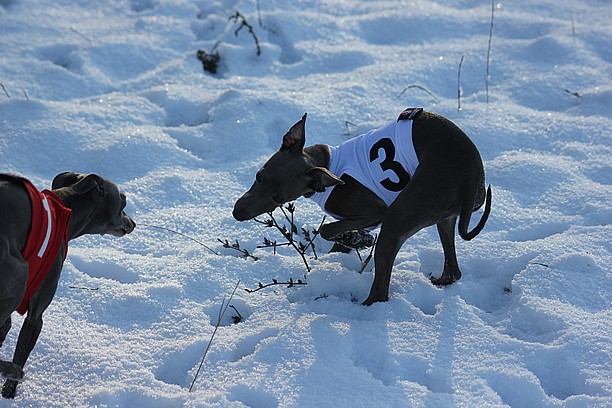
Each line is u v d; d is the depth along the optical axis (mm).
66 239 2355
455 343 2461
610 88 3441
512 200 2979
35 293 2311
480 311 2580
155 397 2324
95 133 3250
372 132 2652
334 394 2326
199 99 3438
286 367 2385
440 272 2750
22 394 2340
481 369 2391
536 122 3305
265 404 2328
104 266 2740
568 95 3463
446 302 2566
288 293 2654
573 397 2318
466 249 2781
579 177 3061
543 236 2875
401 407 2299
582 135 3234
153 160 3148
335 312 2555
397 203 2531
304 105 3363
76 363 2416
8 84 3463
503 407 2303
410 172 2592
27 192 2273
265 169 2607
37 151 3162
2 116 3260
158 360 2434
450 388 2355
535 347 2438
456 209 2541
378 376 2402
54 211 2318
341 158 2646
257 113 3318
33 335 2326
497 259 2738
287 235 2709
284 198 2602
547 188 3020
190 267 2721
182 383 2398
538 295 2596
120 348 2469
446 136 2559
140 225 2902
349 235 2734
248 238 2861
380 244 2537
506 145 3219
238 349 2471
